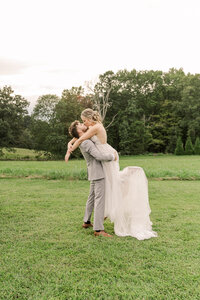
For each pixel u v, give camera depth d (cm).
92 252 302
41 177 1058
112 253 299
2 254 297
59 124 4116
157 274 250
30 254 296
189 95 4728
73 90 4541
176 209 535
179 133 4828
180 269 261
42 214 475
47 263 274
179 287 230
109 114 4759
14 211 496
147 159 3338
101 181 371
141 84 4953
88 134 373
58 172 1070
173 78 5272
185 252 302
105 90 4584
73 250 308
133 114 4625
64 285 231
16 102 4391
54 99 4203
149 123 5056
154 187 844
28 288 228
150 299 213
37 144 4259
